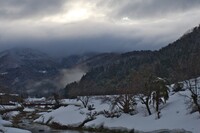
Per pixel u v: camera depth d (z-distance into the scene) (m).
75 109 98.56
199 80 69.94
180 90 78.25
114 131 69.81
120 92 79.75
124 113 75.81
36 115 125.94
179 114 62.69
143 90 72.12
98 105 96.56
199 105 59.00
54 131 80.19
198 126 54.62
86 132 74.81
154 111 69.88
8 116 116.31
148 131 61.00
